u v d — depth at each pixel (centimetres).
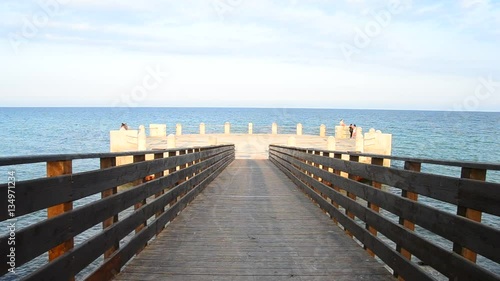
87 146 3334
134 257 418
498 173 1961
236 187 1030
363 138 1814
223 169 1567
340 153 582
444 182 282
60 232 257
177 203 641
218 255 430
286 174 1356
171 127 6122
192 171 817
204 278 360
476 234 239
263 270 384
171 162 602
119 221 370
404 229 340
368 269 389
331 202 645
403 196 357
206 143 2362
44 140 3816
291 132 4750
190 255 429
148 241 473
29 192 223
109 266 339
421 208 313
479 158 2628
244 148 2702
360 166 477
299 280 359
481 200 241
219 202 784
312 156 818
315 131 4816
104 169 332
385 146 1812
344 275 372
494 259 221
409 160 340
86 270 624
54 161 262
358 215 475
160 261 406
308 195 854
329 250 454
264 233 532
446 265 269
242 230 547
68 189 269
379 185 442
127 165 392
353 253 443
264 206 741
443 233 278
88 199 1181
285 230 550
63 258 256
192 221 602
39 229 231
